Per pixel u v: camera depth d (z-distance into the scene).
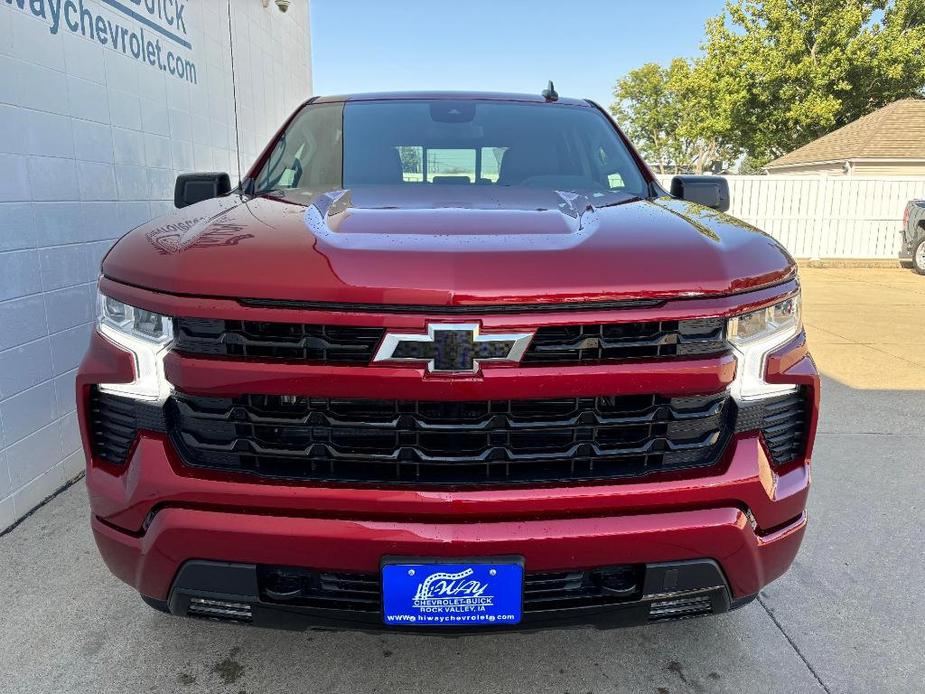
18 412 3.08
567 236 1.75
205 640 2.30
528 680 2.14
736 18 32.62
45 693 2.05
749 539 1.72
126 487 1.71
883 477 3.69
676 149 62.00
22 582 2.61
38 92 3.21
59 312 3.37
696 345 1.64
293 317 1.56
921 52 30.92
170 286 1.64
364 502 1.61
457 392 1.56
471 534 1.60
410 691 2.08
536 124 2.96
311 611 1.68
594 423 1.64
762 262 1.79
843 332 7.73
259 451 1.64
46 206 3.27
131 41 4.17
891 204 16.19
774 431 1.79
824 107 30.16
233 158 6.28
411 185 2.48
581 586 1.71
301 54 9.23
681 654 2.28
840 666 2.22
